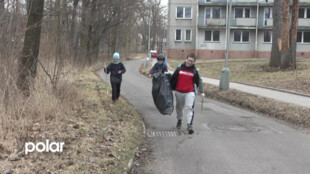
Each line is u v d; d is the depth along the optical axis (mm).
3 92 7289
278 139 8102
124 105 11469
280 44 25922
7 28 7941
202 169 5852
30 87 8594
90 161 5520
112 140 6891
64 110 8492
